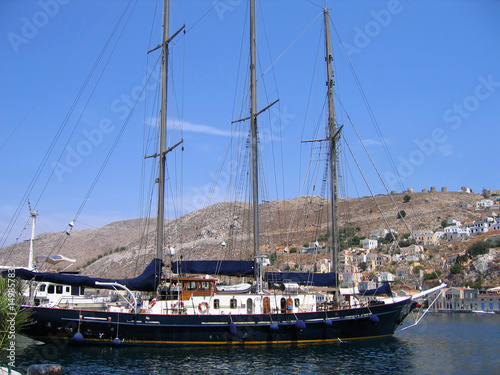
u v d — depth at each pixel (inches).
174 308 1675.7
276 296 1787.6
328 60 2319.1
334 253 2103.8
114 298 2132.1
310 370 1406.3
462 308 6594.5
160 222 1900.8
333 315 1808.6
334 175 2199.8
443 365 1542.8
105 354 1534.2
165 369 1364.4
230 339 1669.5
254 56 2126.0
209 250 7869.1
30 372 1001.5
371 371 1423.5
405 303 1999.3
